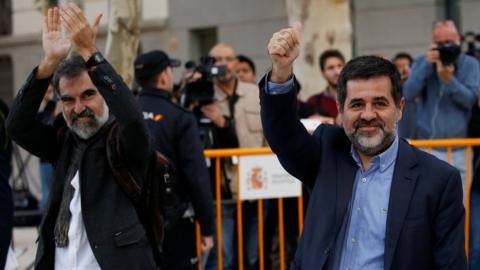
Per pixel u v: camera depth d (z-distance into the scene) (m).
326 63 9.57
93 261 4.94
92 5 20.30
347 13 11.41
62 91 5.02
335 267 3.98
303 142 4.18
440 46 8.45
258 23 19.30
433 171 3.97
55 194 5.13
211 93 8.22
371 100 3.94
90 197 4.92
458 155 8.03
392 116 3.96
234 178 8.22
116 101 4.73
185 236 6.93
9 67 22.50
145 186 5.09
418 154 4.07
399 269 3.85
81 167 4.97
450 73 8.48
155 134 6.80
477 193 7.86
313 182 4.31
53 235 5.09
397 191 3.94
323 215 4.03
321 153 4.21
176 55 19.97
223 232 8.27
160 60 7.04
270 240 8.48
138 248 4.90
